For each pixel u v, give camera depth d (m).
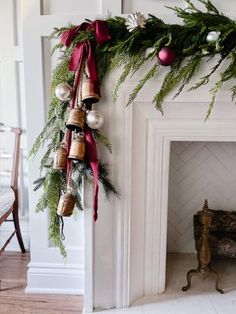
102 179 1.42
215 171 2.00
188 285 1.70
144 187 1.51
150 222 1.55
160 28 1.25
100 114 1.30
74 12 1.46
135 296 1.62
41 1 1.47
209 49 1.24
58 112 1.37
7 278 1.88
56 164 1.33
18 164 2.03
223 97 1.37
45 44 1.52
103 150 1.43
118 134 1.42
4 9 1.97
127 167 1.45
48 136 1.45
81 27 1.29
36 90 1.56
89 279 1.53
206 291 1.70
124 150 1.43
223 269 1.93
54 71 1.38
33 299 1.69
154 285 1.65
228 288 1.73
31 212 1.68
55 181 1.38
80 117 1.26
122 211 1.49
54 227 1.42
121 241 1.52
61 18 1.47
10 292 1.75
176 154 1.98
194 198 2.04
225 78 1.23
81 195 1.52
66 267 1.74
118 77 1.35
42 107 1.58
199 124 1.44
